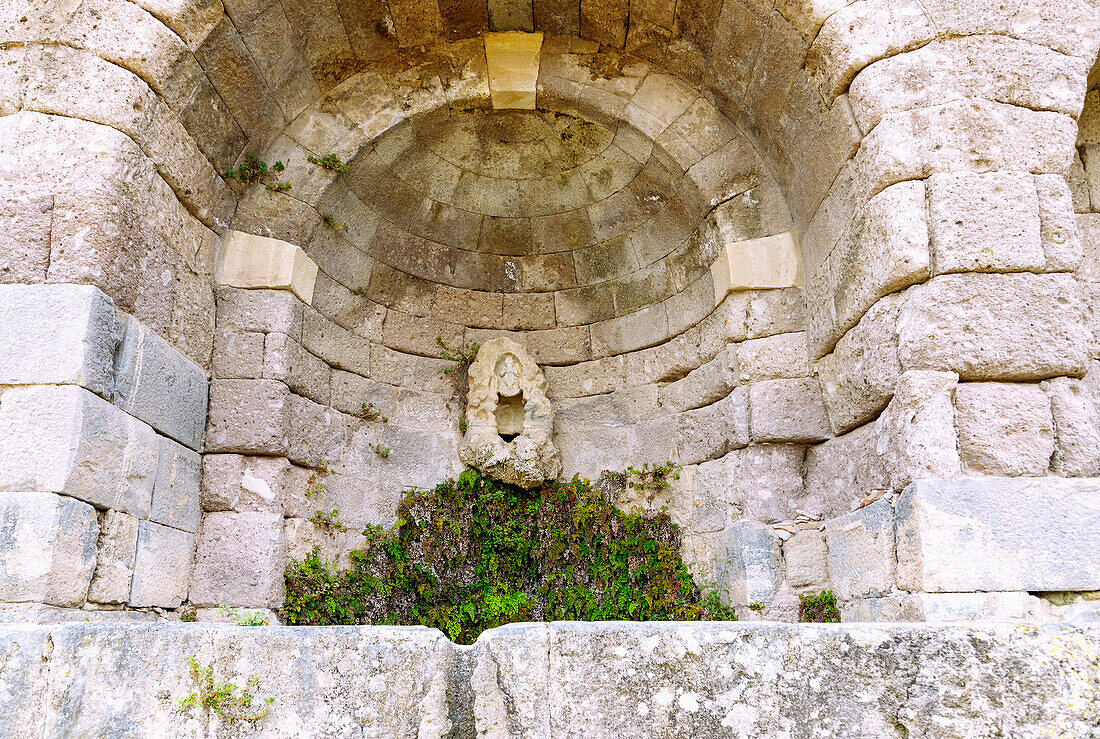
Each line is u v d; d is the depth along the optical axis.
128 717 2.13
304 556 4.79
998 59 3.82
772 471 4.71
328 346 5.32
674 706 2.16
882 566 3.70
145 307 4.00
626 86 5.29
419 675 2.22
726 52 4.76
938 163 3.71
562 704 2.17
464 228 6.15
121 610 3.67
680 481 5.43
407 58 5.29
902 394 3.56
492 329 6.33
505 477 5.58
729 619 4.61
